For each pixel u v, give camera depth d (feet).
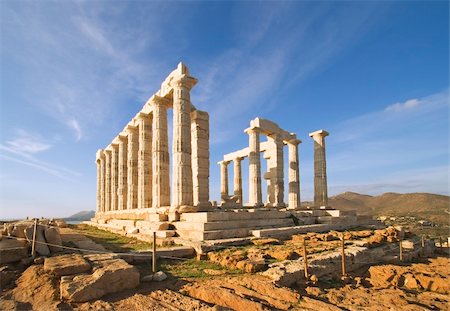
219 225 48.67
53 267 25.36
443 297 29.86
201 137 70.90
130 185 89.86
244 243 44.47
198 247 39.06
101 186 129.90
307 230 59.31
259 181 89.97
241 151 118.62
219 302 23.59
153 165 70.38
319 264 33.94
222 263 34.40
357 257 39.81
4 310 20.18
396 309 24.40
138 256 33.96
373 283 33.45
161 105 72.43
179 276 29.99
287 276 28.94
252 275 30.09
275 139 97.81
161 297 23.90
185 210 57.16
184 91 62.28
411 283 34.09
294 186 101.76
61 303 21.57
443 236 122.42
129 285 25.68
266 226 57.47
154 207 67.62
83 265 26.32
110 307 21.45
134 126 90.89
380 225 84.84
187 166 60.29
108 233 65.46
